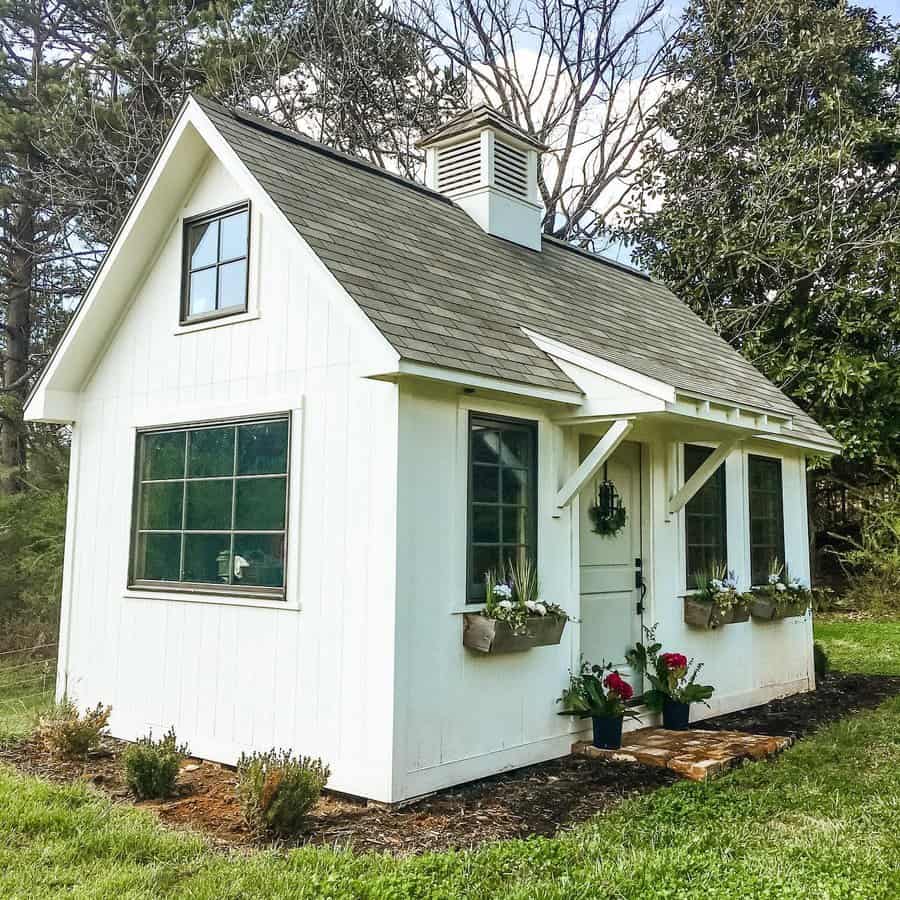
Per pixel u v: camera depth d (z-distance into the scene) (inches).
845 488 702.5
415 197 338.0
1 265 663.8
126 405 305.0
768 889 156.6
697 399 255.4
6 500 522.3
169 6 609.9
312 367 244.7
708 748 262.4
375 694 216.1
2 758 256.5
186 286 289.4
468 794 221.8
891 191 660.7
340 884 156.1
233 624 255.6
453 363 213.2
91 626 304.7
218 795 219.9
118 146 586.2
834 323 645.3
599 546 294.0
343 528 230.2
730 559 350.9
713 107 697.6
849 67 681.0
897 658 486.0
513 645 233.5
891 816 203.6
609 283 409.7
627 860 170.4
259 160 262.2
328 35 678.5
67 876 161.2
